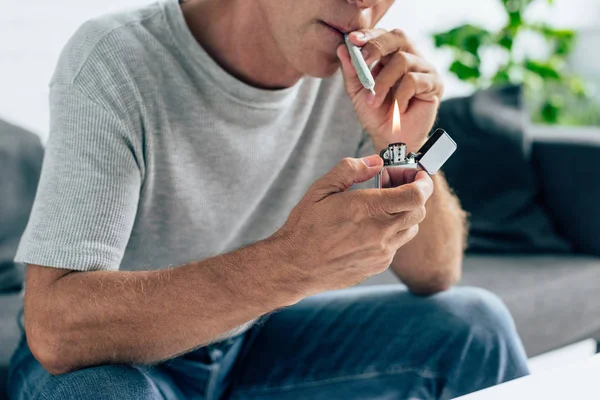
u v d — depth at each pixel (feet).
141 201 3.44
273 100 3.62
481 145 6.88
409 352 3.92
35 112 6.29
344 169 2.48
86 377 2.77
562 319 5.89
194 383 3.75
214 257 2.86
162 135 3.37
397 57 3.39
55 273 2.89
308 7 3.07
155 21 3.45
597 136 6.93
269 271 2.68
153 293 2.81
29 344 2.94
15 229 5.29
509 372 3.86
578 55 11.66
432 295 4.08
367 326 4.01
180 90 3.41
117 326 2.84
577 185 6.80
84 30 3.32
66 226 2.89
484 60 9.43
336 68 3.31
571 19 11.38
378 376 3.95
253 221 4.08
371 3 3.05
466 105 7.09
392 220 2.41
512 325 3.98
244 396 3.96
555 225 7.04
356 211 2.40
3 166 5.29
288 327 4.08
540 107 10.39
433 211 3.98
